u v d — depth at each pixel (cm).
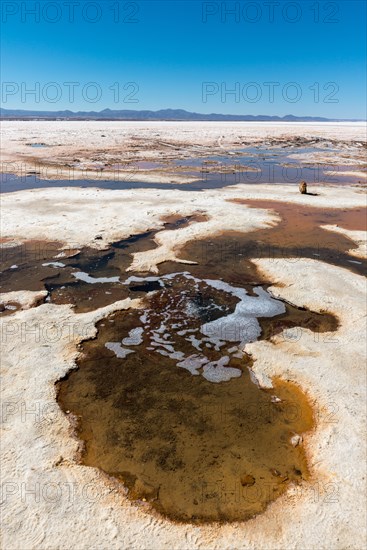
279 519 447
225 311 909
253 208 1775
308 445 546
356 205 1867
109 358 733
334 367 700
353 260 1216
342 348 756
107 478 493
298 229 1508
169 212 1664
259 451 538
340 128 9150
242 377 691
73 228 1434
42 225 1458
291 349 758
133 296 971
